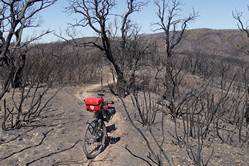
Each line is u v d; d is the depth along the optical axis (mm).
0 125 4492
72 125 4766
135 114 5375
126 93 8742
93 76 13305
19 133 4219
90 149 3727
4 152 3521
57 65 10672
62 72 10867
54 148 3727
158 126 4910
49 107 5980
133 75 9258
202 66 20078
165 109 6254
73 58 14789
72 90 9570
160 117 5547
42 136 4156
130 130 4488
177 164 3158
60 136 4191
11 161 3285
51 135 4219
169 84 6855
